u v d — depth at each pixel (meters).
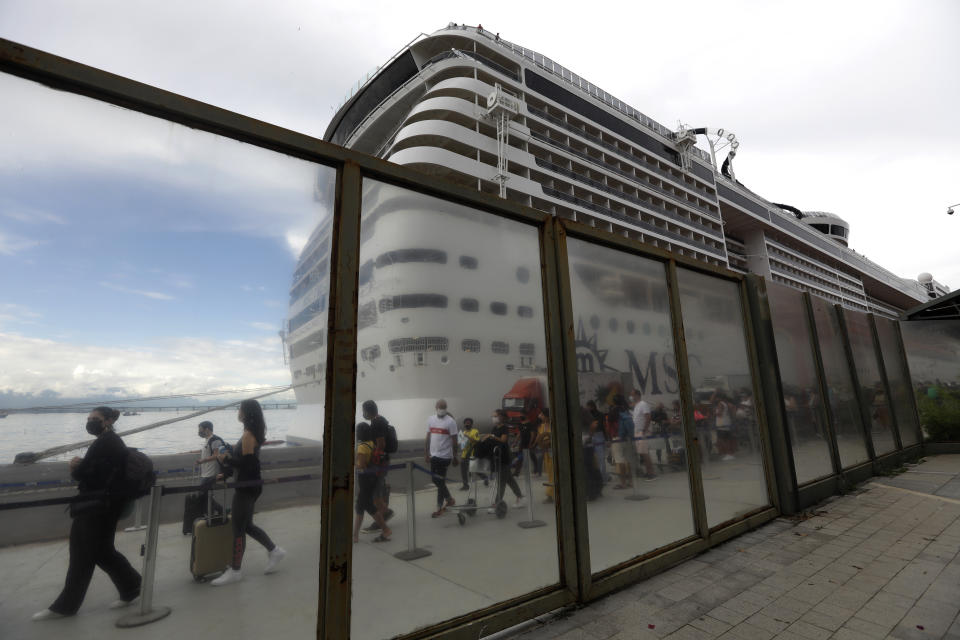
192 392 2.23
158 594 2.03
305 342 2.52
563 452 3.50
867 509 5.76
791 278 84.81
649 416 4.35
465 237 3.34
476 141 39.12
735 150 89.44
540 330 3.64
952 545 4.42
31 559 1.84
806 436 6.41
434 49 46.16
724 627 3.02
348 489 2.42
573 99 51.00
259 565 2.23
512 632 2.99
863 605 3.28
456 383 3.06
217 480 2.22
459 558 2.89
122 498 2.03
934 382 9.97
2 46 1.93
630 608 3.31
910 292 140.88
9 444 1.87
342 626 2.30
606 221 48.34
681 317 4.91
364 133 50.16
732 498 5.09
